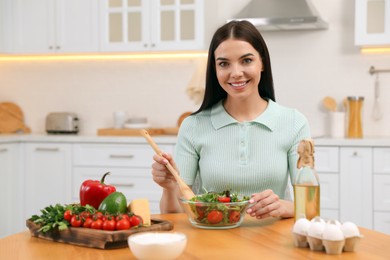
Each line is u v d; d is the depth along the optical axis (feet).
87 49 15.03
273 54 14.90
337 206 12.71
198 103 14.71
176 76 15.67
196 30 14.49
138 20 14.84
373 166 12.51
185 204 5.63
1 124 16.20
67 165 14.32
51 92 16.31
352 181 12.62
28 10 15.29
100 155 14.10
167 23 14.69
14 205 14.48
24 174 14.61
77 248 4.94
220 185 6.84
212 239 5.17
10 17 15.34
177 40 14.61
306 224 4.84
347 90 14.58
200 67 14.74
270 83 7.06
